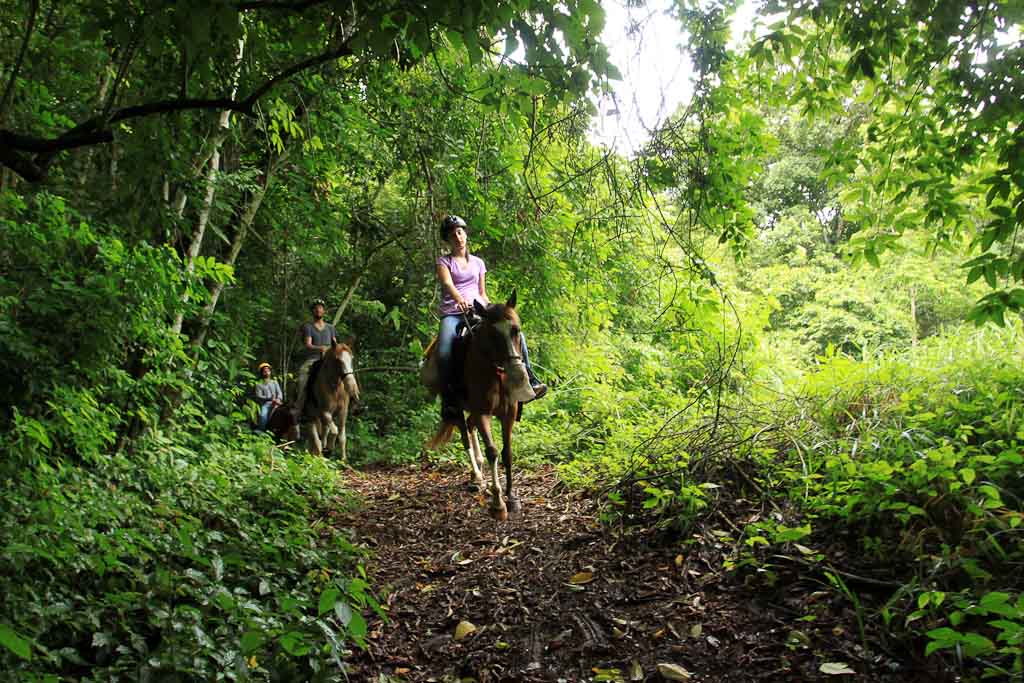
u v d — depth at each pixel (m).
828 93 5.63
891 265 14.69
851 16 4.71
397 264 16.83
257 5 3.18
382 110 9.39
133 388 7.12
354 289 15.55
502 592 5.00
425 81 8.60
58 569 4.00
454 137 8.89
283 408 12.07
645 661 3.91
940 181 5.14
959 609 3.46
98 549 4.33
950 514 4.15
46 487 4.89
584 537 5.59
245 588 4.59
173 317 8.41
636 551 5.13
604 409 10.61
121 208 6.38
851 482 4.53
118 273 6.21
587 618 4.45
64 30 6.21
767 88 5.61
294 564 5.11
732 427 6.21
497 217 9.05
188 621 3.80
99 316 6.11
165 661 3.46
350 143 10.93
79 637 3.79
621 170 5.30
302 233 12.74
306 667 3.83
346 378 10.99
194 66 3.34
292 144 10.78
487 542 6.01
